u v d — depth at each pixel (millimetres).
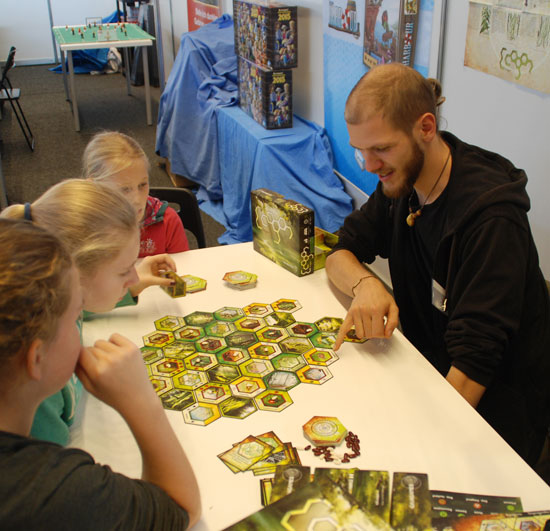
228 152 3422
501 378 1294
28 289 561
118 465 904
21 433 634
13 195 3861
